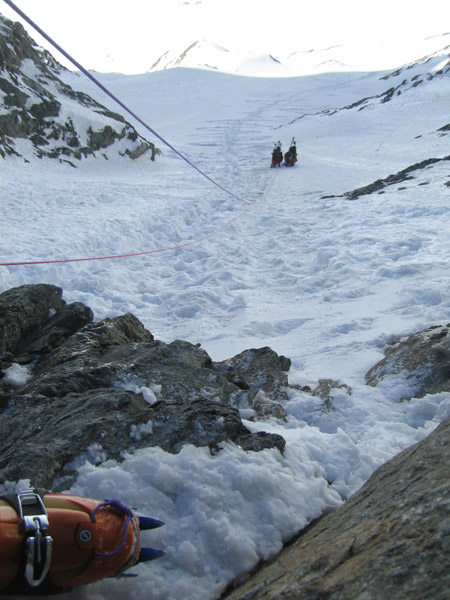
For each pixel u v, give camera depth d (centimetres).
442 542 159
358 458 290
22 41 2909
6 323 496
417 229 1112
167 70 10875
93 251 1108
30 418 301
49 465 238
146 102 7112
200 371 377
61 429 269
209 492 232
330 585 164
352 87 9138
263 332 675
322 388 411
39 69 2914
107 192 1789
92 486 231
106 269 978
